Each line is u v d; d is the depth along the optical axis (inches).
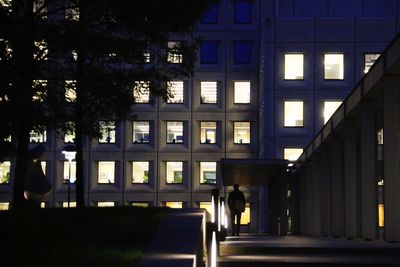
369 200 992.9
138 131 2930.6
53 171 2896.2
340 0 2687.0
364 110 1007.0
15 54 919.7
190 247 432.5
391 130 866.1
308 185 1664.6
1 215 756.6
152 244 455.8
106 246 471.5
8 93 916.0
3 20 903.1
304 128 2586.1
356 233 1131.3
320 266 573.6
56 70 1190.9
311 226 1642.5
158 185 2910.9
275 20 2605.8
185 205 2908.5
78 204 1256.2
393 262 575.8
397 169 863.1
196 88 2920.8
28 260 418.9
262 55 2706.7
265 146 2586.1
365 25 2603.3
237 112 2913.4
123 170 2913.4
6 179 2913.4
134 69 1279.5
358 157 1264.8
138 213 749.3
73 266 390.3
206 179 2928.2
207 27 2928.2
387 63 847.7
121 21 1147.9
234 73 2915.8
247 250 689.6
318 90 2591.0
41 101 1243.8
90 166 2908.5
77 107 1227.2
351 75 2596.0
